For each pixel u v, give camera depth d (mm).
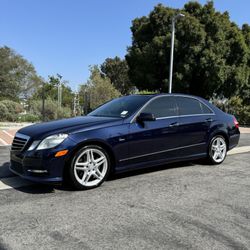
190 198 5113
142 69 29844
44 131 5422
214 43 27562
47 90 47781
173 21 21531
